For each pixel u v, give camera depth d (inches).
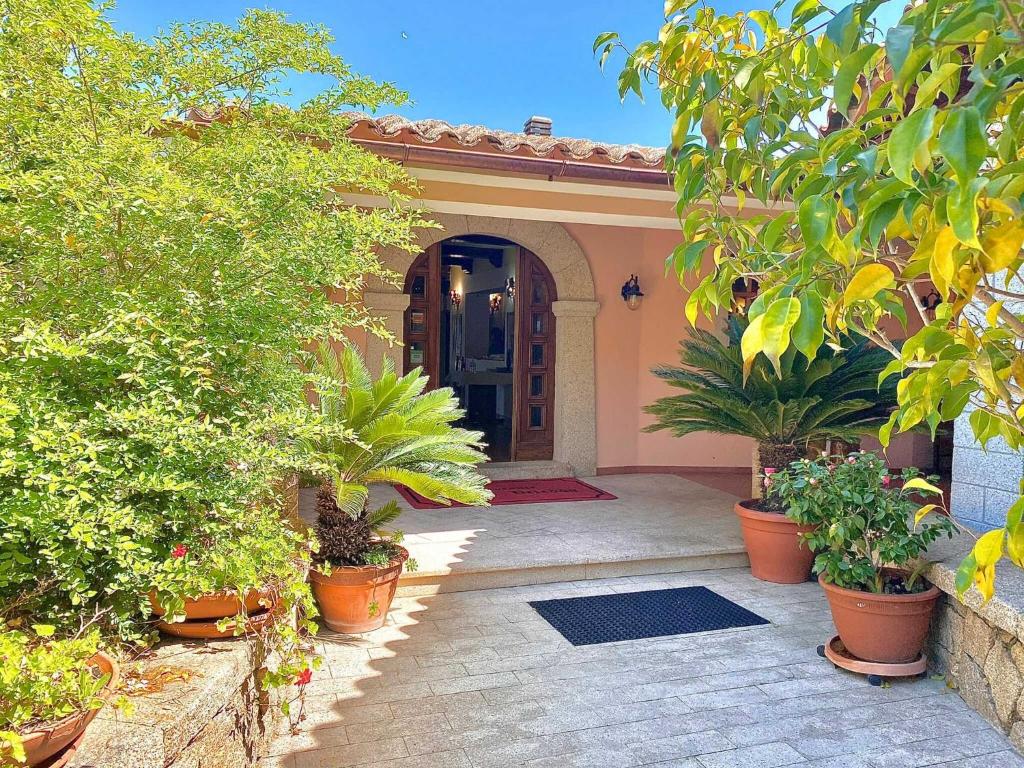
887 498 149.0
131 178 89.4
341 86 131.2
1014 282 159.2
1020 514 54.4
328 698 136.7
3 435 71.7
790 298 51.3
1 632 75.1
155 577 85.4
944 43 46.3
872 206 50.4
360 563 166.9
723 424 217.8
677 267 83.0
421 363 335.9
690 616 180.5
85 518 77.8
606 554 213.8
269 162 107.5
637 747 120.5
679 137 85.0
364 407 165.0
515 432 354.0
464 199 223.9
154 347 90.2
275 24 116.2
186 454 91.8
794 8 71.2
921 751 120.3
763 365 204.1
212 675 92.8
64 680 67.2
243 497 105.1
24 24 81.4
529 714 131.3
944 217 47.7
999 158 49.1
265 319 104.1
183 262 98.3
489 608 185.8
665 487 319.3
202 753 89.0
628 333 353.4
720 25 92.8
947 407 63.7
